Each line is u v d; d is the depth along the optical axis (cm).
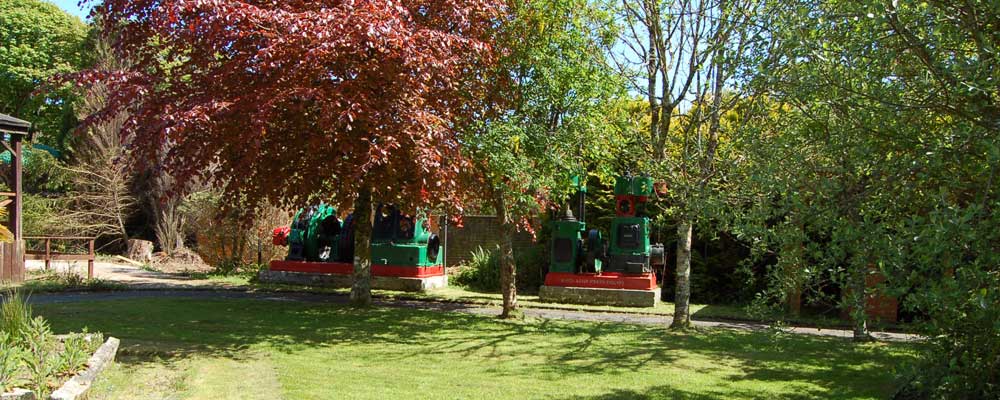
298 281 1827
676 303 1213
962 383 544
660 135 1202
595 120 1227
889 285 460
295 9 1104
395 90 1059
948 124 513
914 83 516
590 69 1211
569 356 924
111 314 1154
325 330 1095
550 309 1502
